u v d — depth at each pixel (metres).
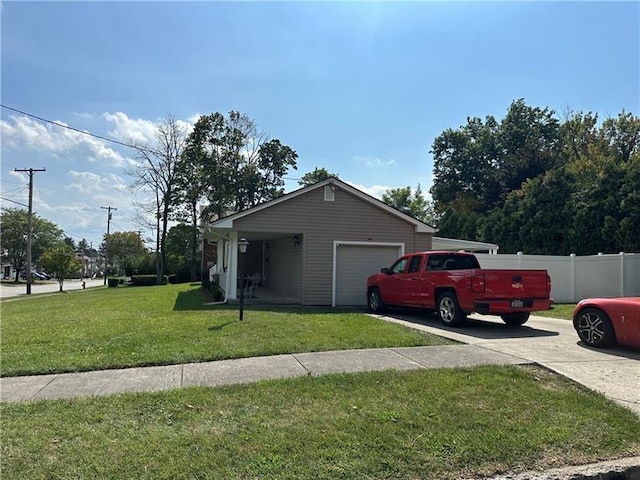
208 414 4.36
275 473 3.27
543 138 43.62
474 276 9.34
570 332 9.24
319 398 4.79
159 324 9.55
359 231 15.41
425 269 11.05
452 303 9.91
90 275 114.06
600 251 23.34
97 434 3.90
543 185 27.03
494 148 44.62
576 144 41.44
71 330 9.16
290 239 17.72
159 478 3.20
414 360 6.47
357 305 15.18
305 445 3.68
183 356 6.62
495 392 5.00
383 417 4.24
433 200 49.62
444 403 4.64
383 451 3.60
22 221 72.56
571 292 18.11
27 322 10.90
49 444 3.70
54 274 38.69
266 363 6.33
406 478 3.28
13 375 5.88
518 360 6.47
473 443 3.75
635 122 38.97
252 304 14.43
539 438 3.87
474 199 43.97
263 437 3.82
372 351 7.05
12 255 73.19
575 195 25.42
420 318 11.49
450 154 47.50
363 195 15.34
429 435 3.88
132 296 19.72
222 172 41.66
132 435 3.88
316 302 14.95
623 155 39.28
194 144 42.25
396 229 15.78
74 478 3.19
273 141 44.62
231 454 3.53
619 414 4.41
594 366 6.17
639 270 18.53
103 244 99.88
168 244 43.72
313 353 6.91
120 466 3.35
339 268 15.27
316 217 15.07
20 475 3.22
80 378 5.71
